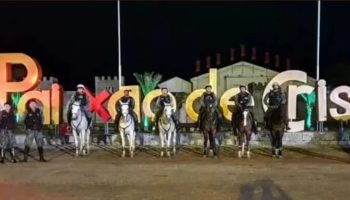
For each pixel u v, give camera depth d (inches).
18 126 1071.0
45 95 1053.2
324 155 917.2
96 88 1513.3
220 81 1808.6
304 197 538.6
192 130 1119.6
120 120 903.7
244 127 868.6
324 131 1092.5
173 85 1729.8
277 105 896.3
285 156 904.3
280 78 1074.7
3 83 1048.2
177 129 967.6
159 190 582.6
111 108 1074.1
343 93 1067.9
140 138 1072.2
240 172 717.3
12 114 863.1
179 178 666.8
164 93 922.1
